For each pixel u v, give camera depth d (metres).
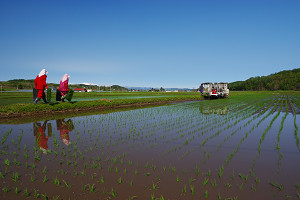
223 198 4.10
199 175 5.18
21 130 10.49
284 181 4.84
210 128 11.16
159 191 4.39
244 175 5.18
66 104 18.88
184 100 36.88
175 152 7.02
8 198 4.10
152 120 13.92
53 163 5.96
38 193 4.30
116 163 5.98
